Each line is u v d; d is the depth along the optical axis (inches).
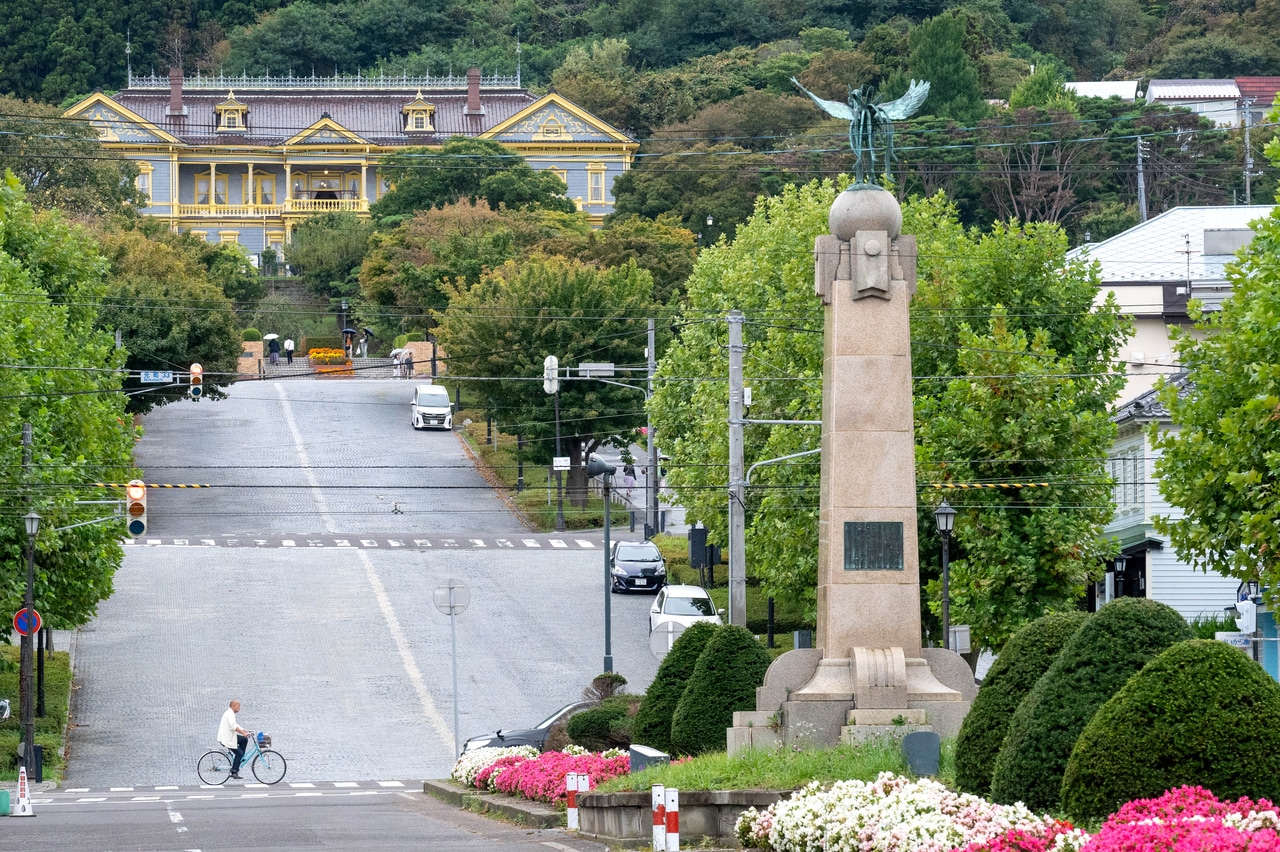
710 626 4160.9
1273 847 1962.4
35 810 4249.5
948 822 2443.4
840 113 3826.3
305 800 4571.9
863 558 3619.6
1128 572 7352.4
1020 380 5246.1
